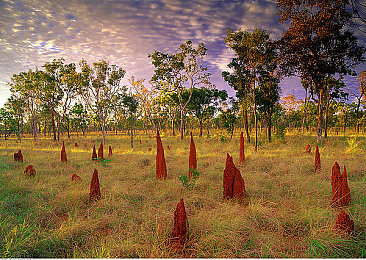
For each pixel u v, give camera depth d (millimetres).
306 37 16781
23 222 4348
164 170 8148
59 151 17922
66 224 4375
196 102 36094
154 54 30312
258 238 3711
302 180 6914
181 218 3666
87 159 12883
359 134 27469
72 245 3805
